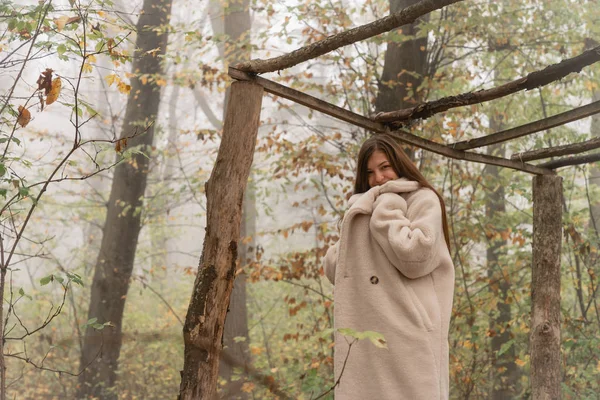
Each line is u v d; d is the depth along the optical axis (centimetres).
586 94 800
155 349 841
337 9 681
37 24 298
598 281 631
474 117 691
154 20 745
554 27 708
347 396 239
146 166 807
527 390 667
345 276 251
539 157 377
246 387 571
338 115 298
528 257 669
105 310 769
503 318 755
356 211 251
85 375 738
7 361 775
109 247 792
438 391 234
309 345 837
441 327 242
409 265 235
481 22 661
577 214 652
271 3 673
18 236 284
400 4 608
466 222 684
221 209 247
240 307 809
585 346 536
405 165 264
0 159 287
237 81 258
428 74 661
